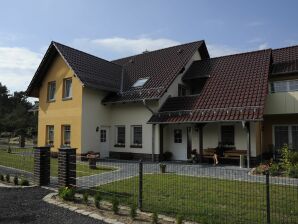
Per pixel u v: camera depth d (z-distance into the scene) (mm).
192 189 9523
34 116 45969
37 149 10641
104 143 20953
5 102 60750
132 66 24266
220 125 17938
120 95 20406
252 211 7121
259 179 11344
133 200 8219
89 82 19125
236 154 16297
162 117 18094
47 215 7066
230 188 9625
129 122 20297
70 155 9734
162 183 10555
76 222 6570
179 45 24094
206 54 24078
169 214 6988
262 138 18438
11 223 6539
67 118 20453
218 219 6555
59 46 20969
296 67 17875
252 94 16125
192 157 17594
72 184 9680
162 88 18469
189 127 18984
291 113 16625
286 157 13375
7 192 9391
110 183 10688
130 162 17797
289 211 7121
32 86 22547
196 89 21141
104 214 7086
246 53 20297
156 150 18750
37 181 10453
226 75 18797
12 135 44750
